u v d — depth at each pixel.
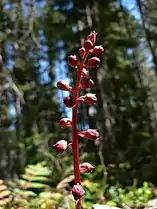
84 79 2.50
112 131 11.55
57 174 6.79
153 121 14.85
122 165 9.02
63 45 12.94
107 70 12.66
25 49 12.57
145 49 17.30
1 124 11.62
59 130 11.56
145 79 18.12
